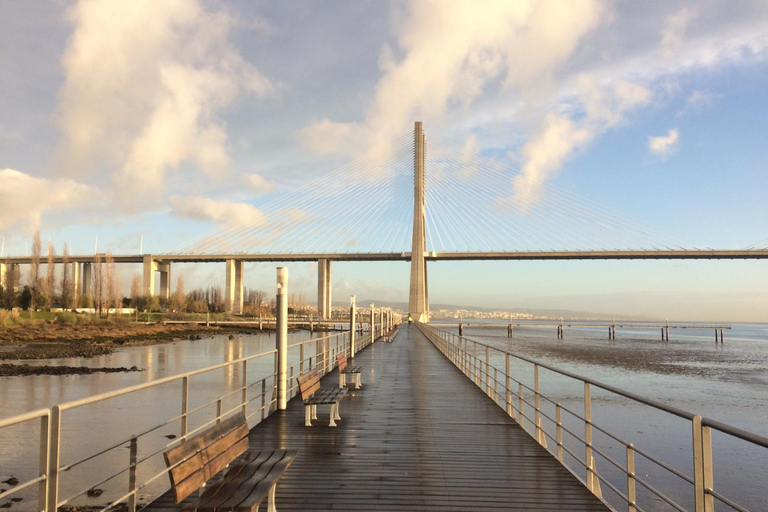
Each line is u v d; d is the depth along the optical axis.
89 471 12.59
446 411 10.05
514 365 41.84
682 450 15.41
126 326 78.62
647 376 36.12
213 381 28.22
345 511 4.94
